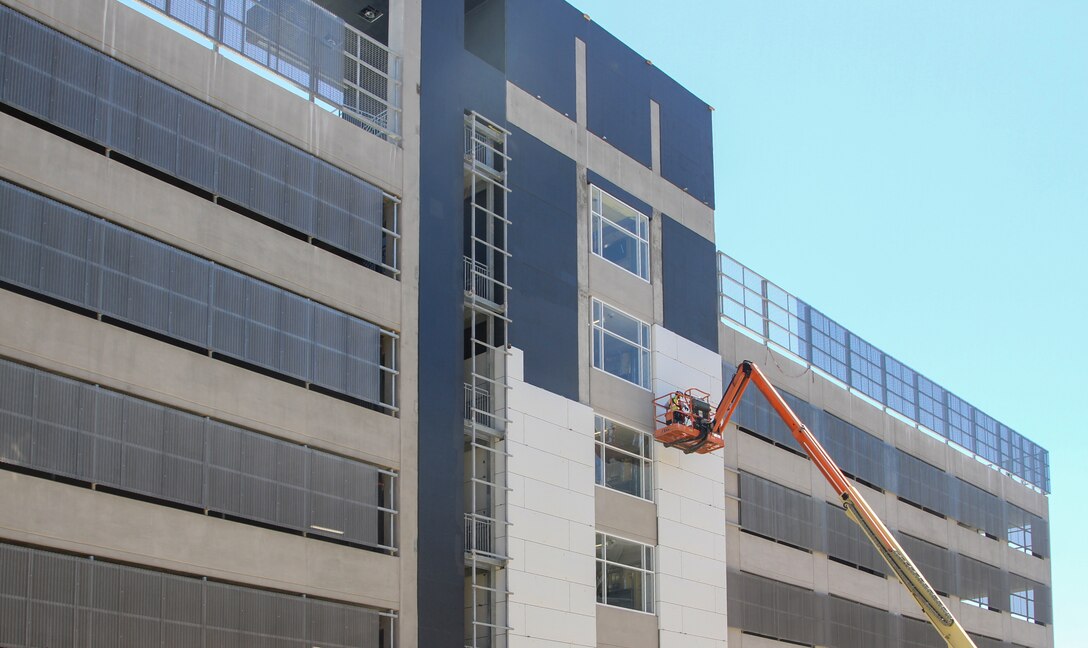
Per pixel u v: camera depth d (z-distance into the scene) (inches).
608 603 2060.8
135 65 1610.5
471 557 1839.3
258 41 1766.7
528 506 1942.7
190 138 1649.9
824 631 2652.6
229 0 1740.9
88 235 1519.4
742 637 2410.2
